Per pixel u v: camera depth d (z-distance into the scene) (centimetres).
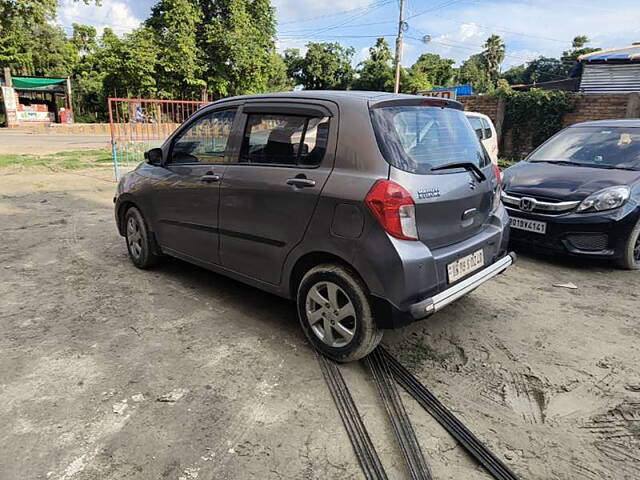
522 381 287
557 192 491
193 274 457
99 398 260
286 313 374
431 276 271
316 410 255
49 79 3047
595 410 260
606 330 355
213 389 271
